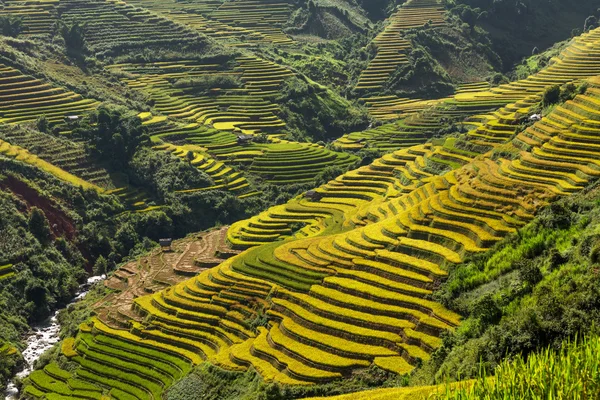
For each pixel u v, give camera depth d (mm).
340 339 83500
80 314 118125
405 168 147125
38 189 145125
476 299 79188
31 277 125750
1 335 110000
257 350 86625
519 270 75625
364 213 126375
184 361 95750
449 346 73125
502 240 86938
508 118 136375
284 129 199875
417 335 79062
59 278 130625
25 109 177500
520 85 189375
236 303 101938
